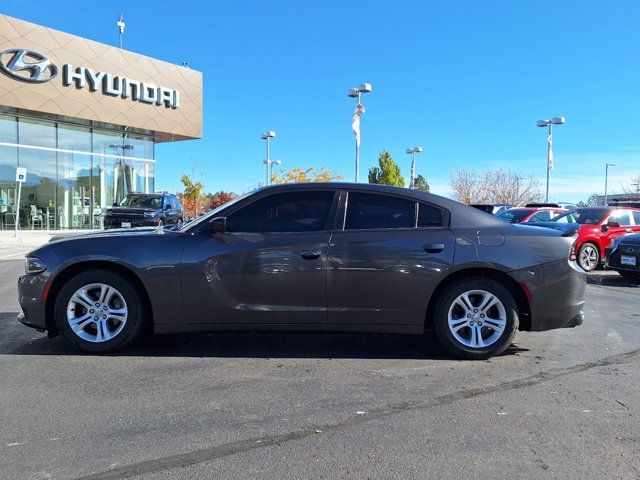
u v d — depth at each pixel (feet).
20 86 69.62
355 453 10.16
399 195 16.66
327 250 15.94
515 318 16.15
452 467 9.65
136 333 16.37
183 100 90.22
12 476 9.21
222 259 15.94
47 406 12.38
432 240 16.07
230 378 14.46
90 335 16.49
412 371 15.17
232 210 16.65
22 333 18.99
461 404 12.67
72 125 80.12
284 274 15.90
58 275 16.24
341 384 14.03
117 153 86.48
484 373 15.02
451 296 16.06
